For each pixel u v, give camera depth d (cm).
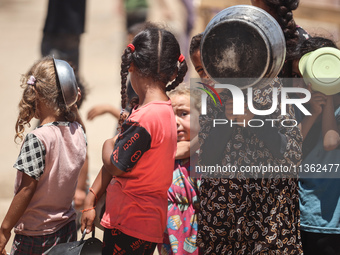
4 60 2278
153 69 502
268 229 504
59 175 530
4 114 1612
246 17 481
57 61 537
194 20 1435
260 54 479
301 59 535
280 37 482
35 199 527
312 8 1266
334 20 1273
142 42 506
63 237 542
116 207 507
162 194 515
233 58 486
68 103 530
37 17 2917
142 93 510
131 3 1304
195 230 562
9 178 1110
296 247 511
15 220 516
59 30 1155
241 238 512
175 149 514
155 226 507
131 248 505
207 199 518
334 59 520
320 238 544
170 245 568
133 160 489
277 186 507
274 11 540
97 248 504
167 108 504
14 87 1914
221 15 490
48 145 520
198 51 571
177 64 518
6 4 3145
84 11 1180
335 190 541
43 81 533
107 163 502
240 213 508
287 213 507
